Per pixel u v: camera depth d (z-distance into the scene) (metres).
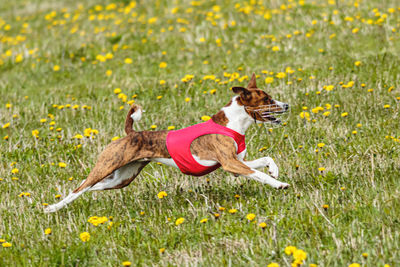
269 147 10.34
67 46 20.30
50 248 7.29
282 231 6.99
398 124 10.20
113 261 6.94
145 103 13.90
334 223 7.01
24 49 20.86
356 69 14.06
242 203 8.05
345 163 8.87
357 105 11.55
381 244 6.34
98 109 13.98
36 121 13.70
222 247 6.90
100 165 8.33
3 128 13.33
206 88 14.24
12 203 9.05
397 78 12.86
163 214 8.13
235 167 7.92
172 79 16.03
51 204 9.04
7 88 17.41
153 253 6.99
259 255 6.53
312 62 15.57
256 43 17.95
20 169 10.66
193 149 8.10
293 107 12.14
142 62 18.30
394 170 8.33
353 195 7.63
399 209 6.98
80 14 26.20
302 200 7.81
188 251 6.91
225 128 8.11
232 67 16.30
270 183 7.83
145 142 8.27
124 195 9.13
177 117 12.83
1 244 7.69
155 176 9.63
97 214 8.56
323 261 6.18
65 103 15.13
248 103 8.04
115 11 25.56
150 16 22.89
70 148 11.42
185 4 23.53
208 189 8.84
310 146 10.08
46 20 26.67
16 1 33.09
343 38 16.75
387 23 16.61
